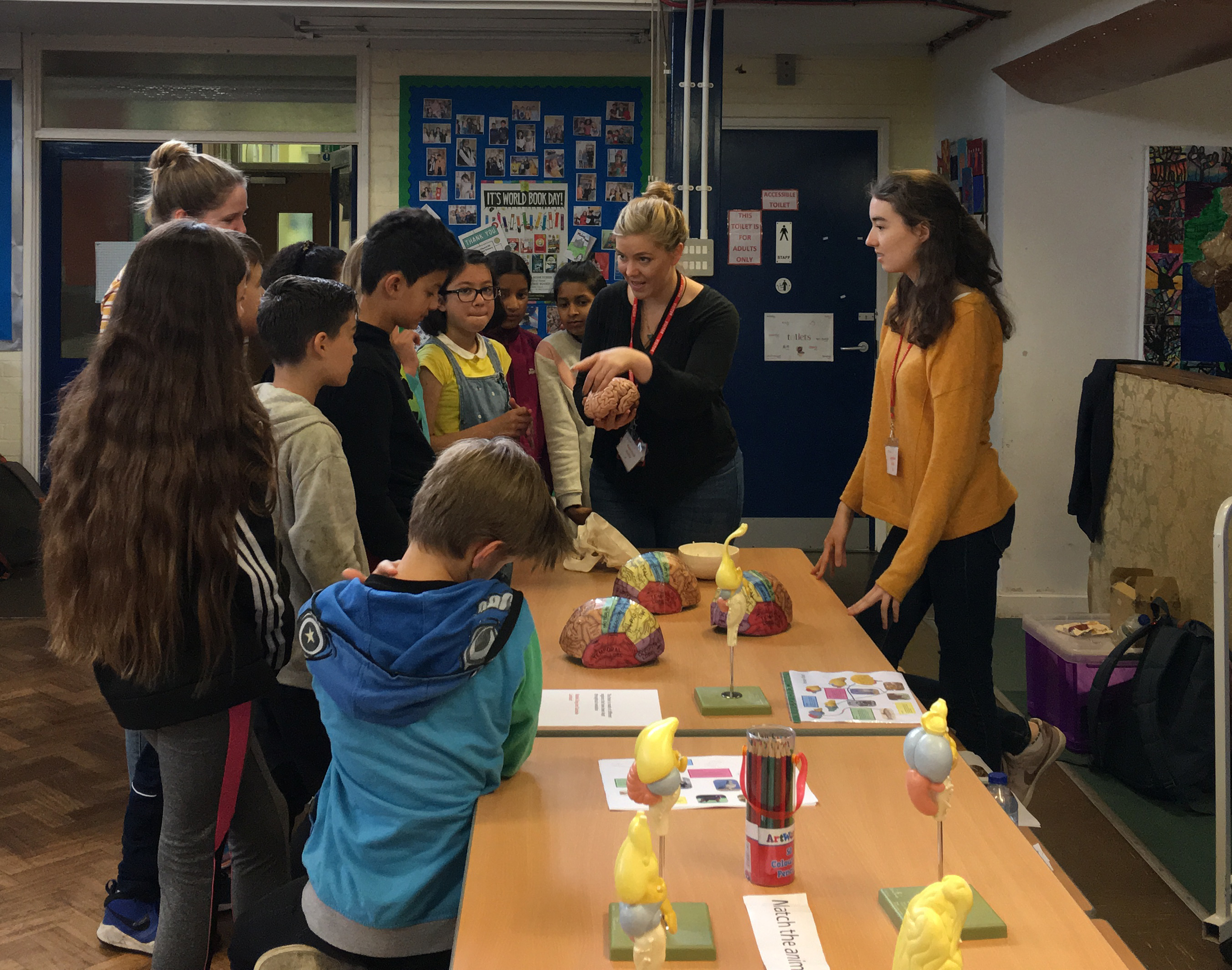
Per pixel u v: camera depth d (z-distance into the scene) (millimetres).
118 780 3475
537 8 5141
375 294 2381
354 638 1441
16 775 3508
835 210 6512
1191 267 5133
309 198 6371
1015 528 5273
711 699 1868
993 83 5293
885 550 2678
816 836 1427
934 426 2365
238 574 1723
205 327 1679
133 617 1663
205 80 6258
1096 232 5137
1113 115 5086
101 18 5742
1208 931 2617
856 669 2064
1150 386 4293
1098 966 1152
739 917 1242
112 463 1653
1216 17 3586
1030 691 4062
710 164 4695
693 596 2449
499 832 1438
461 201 6316
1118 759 3510
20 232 6309
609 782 1584
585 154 6277
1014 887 1303
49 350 6449
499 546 1485
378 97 6238
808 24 5496
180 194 2621
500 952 1178
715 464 2807
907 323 2398
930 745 1229
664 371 2529
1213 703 3402
